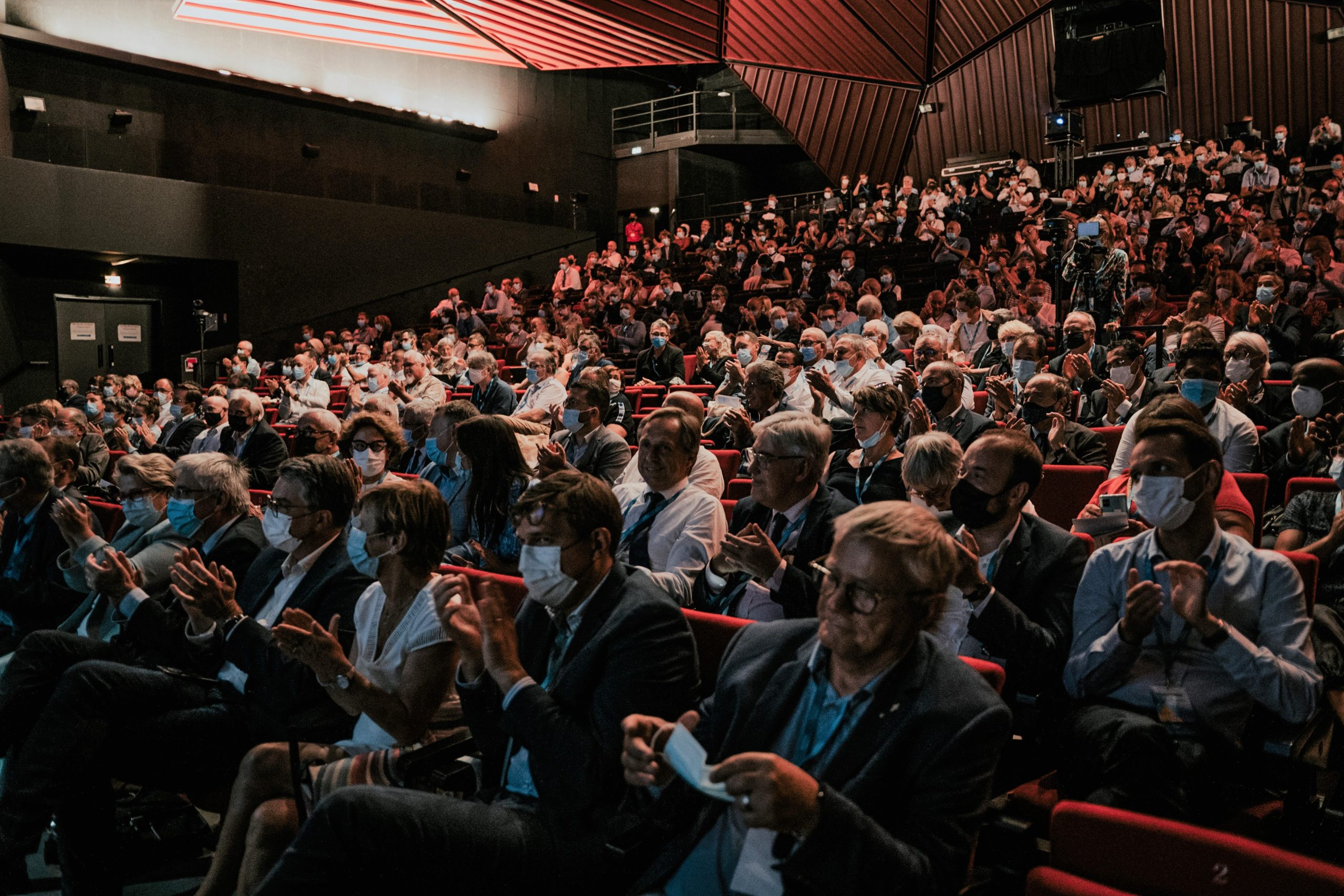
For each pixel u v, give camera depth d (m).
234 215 16.25
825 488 3.05
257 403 6.48
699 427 3.35
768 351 8.18
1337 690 2.35
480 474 3.65
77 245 14.59
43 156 14.61
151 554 3.18
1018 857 1.78
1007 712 1.59
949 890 1.50
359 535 2.57
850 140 20.39
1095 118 18.77
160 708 2.68
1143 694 2.13
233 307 16.48
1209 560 2.15
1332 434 3.80
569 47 16.39
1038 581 2.40
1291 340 6.44
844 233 16.03
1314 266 8.38
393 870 1.87
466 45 16.50
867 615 1.56
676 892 1.71
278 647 2.49
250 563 3.20
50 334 15.57
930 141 20.09
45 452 3.89
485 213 20.27
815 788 1.41
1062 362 6.36
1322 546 2.76
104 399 10.42
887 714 1.60
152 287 16.58
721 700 1.79
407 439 5.61
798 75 19.44
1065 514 3.93
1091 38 18.14
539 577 2.04
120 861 2.66
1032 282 9.23
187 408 8.66
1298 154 16.83
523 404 8.25
